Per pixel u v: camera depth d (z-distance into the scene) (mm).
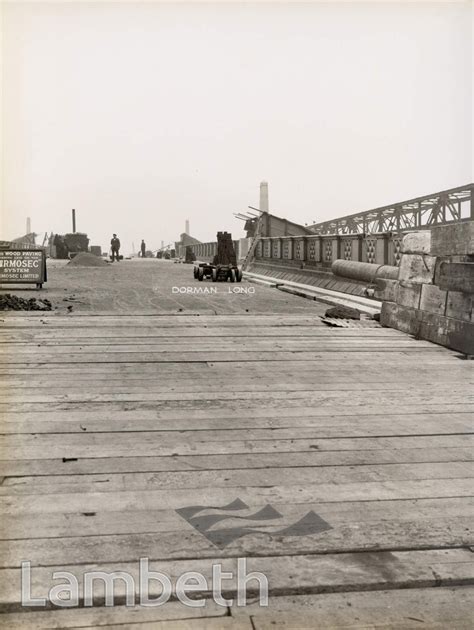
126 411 4645
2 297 12758
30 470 3400
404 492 3164
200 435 4086
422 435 4141
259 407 4828
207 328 9500
